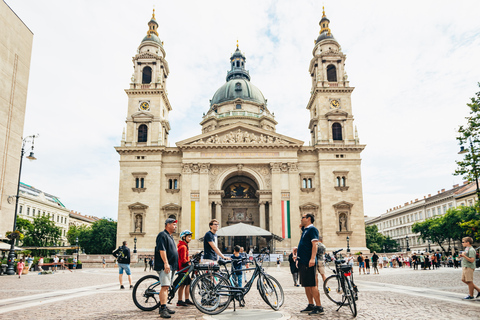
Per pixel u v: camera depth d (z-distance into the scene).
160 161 72.25
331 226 69.62
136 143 74.31
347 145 72.31
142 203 70.31
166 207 70.00
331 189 71.25
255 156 72.25
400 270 48.44
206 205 69.50
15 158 57.06
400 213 144.12
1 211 53.16
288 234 68.62
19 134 58.25
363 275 38.31
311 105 82.94
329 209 70.31
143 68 79.88
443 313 12.80
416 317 12.15
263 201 71.12
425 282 25.77
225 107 102.25
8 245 49.72
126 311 13.75
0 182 53.19
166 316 12.27
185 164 71.44
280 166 71.69
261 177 72.19
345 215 70.69
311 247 12.98
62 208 134.50
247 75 115.19
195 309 14.12
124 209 70.12
